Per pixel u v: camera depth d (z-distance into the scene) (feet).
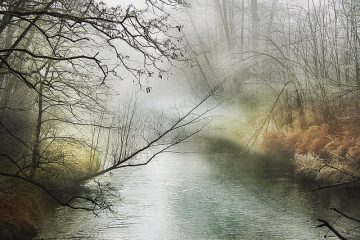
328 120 76.43
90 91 47.75
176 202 53.11
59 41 44.47
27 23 40.04
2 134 43.37
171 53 27.14
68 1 29.94
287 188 59.77
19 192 43.34
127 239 39.01
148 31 24.68
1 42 40.40
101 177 66.80
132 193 57.31
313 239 38.29
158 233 40.47
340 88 74.74
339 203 50.24
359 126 65.92
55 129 56.59
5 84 46.73
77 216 45.55
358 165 55.93
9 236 35.17
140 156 86.38
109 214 46.75
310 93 82.64
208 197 55.93
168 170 76.69
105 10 24.18
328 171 58.75
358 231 40.24
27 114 48.24
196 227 42.83
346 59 79.36
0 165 45.21
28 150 48.08
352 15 75.20
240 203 52.44
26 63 48.24
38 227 40.40
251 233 40.57
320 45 84.07
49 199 48.96
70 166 52.65
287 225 42.83
